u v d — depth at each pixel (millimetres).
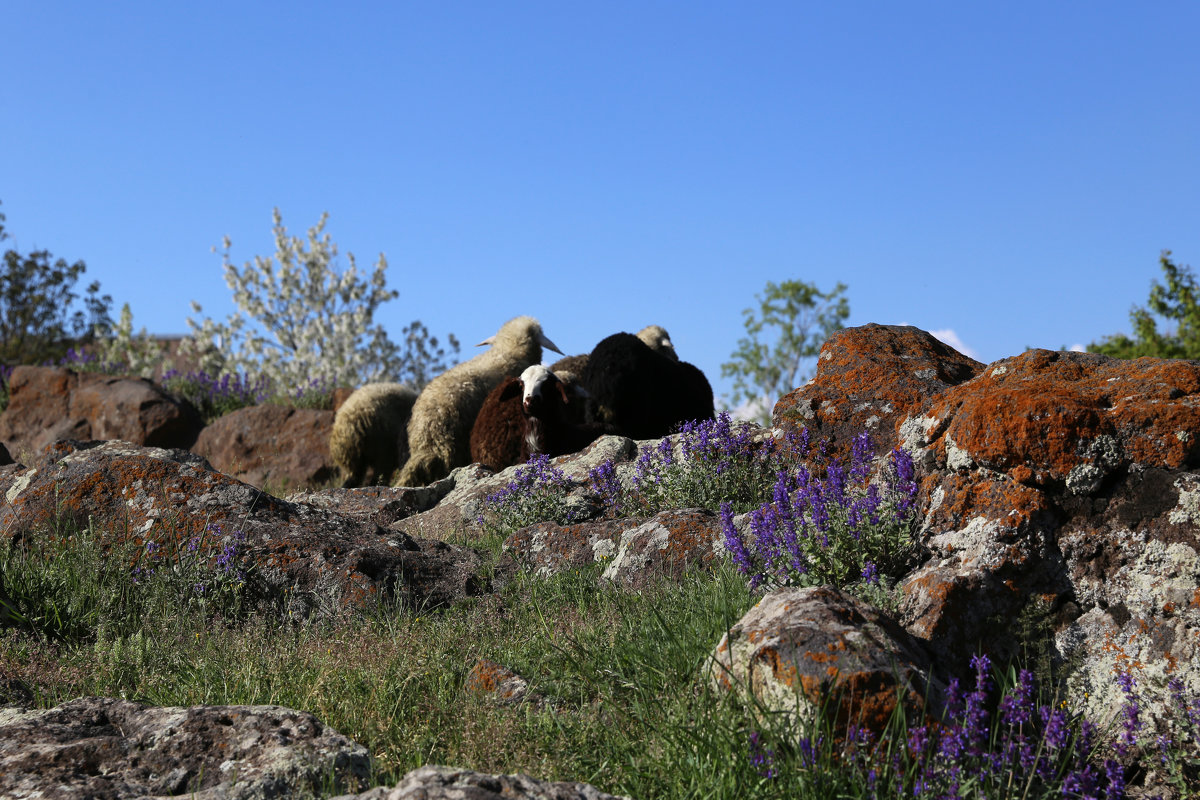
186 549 5383
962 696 3082
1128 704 3219
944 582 3672
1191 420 3732
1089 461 3836
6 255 26391
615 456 7723
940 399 4660
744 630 3379
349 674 4027
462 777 2537
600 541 5594
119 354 22203
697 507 5859
